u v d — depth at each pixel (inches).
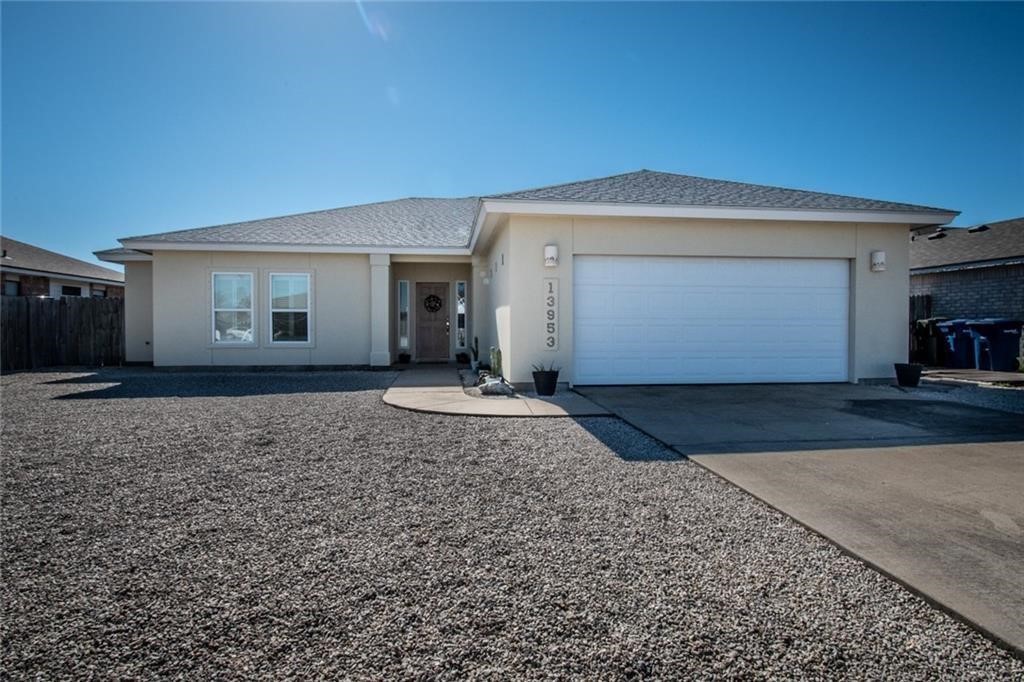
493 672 74.5
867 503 141.9
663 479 166.7
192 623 86.9
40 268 776.9
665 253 360.5
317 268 525.0
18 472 174.9
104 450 203.9
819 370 378.6
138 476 170.7
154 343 506.0
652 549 115.4
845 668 75.3
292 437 225.9
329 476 170.7
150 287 570.9
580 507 142.1
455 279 600.4
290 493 154.3
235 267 514.3
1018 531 123.0
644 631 84.5
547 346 352.8
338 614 89.6
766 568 106.3
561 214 345.4
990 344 505.0
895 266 380.2
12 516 135.9
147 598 94.9
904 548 113.5
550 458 191.9
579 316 360.2
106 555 113.0
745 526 128.5
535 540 120.5
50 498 149.6
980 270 561.6
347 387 388.5
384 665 76.0
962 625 85.8
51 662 76.3
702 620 87.6
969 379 419.8
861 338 377.4
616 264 362.3
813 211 354.0
